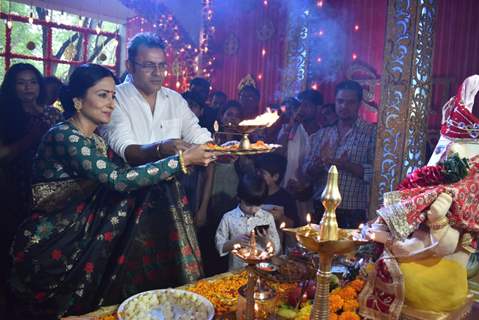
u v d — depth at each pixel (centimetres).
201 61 633
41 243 209
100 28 737
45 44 705
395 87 294
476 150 181
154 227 236
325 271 115
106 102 209
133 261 233
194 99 425
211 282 204
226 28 624
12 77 342
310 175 365
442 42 434
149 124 240
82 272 216
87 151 203
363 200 343
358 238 117
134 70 236
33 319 218
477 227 173
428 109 312
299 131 389
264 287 160
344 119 357
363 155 346
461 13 423
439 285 173
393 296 176
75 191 213
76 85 207
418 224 166
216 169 374
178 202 241
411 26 285
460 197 167
